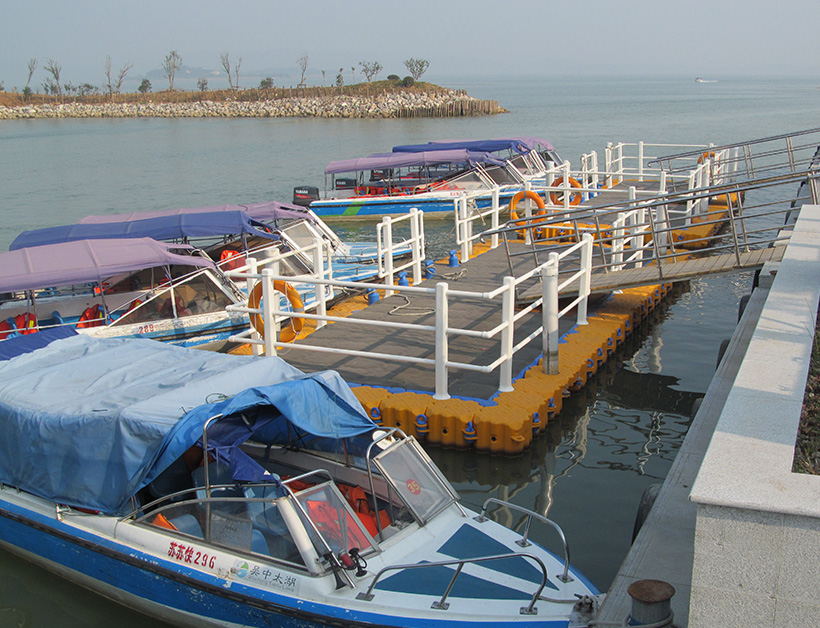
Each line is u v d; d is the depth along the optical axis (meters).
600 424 10.44
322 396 6.55
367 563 5.80
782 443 4.43
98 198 34.16
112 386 7.27
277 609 5.54
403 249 20.39
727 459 4.28
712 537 4.02
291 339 11.12
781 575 3.90
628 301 13.85
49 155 53.25
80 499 6.63
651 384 11.75
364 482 6.87
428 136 57.16
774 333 6.32
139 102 118.44
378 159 27.67
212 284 13.30
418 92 96.88
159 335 12.55
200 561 5.97
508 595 5.46
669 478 6.53
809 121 65.69
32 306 13.40
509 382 9.70
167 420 6.27
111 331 12.29
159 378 7.36
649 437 10.05
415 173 29.55
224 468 6.36
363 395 9.70
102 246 12.84
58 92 132.50
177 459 6.57
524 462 9.07
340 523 5.94
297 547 5.65
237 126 77.62
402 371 10.55
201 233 15.76
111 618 6.84
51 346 8.55
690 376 12.04
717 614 4.09
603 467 9.23
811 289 7.64
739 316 13.32
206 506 6.07
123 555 6.29
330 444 7.08
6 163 48.91
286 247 17.11
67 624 6.78
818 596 3.84
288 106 96.06
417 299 13.77
